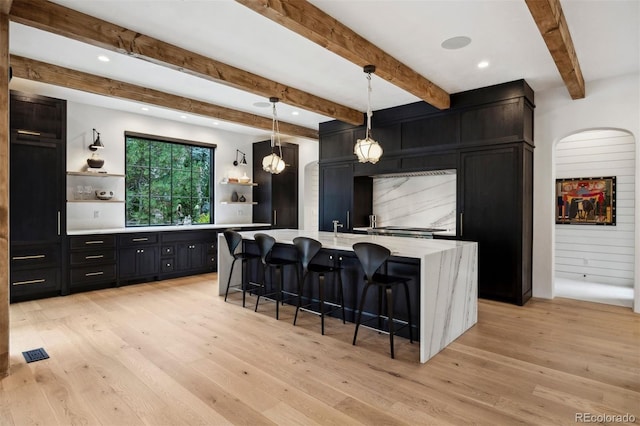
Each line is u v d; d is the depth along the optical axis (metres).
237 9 2.91
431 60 3.84
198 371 2.66
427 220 6.04
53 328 3.57
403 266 3.40
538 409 2.19
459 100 4.92
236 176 7.63
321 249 3.77
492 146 4.66
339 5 2.82
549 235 4.77
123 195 5.94
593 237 5.86
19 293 4.48
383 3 2.79
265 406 2.22
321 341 3.26
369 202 6.73
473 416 2.12
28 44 3.50
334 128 6.52
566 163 6.12
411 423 2.05
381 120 5.77
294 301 4.41
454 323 3.32
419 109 5.33
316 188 8.27
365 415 2.13
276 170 4.93
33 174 4.55
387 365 2.78
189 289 5.26
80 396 2.32
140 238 5.59
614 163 5.68
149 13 2.97
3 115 2.53
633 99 4.21
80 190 5.49
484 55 3.72
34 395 2.33
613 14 2.94
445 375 2.62
